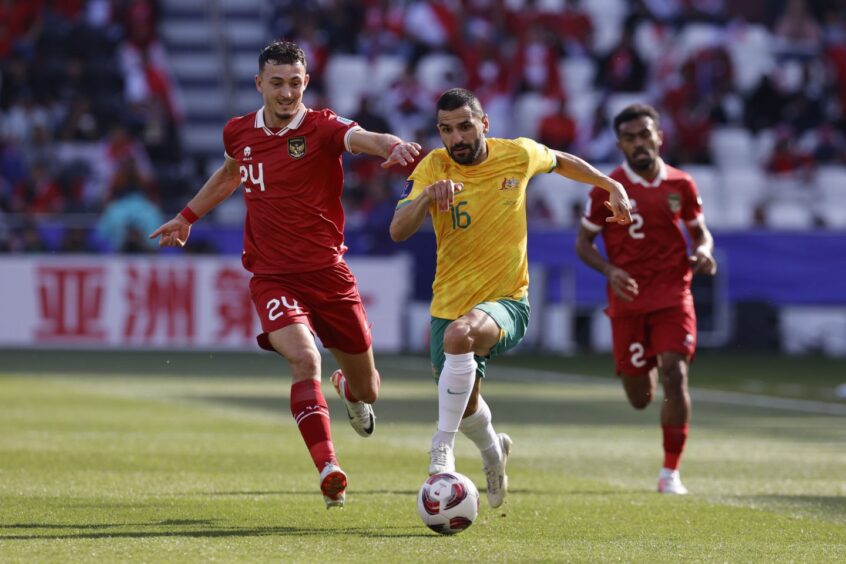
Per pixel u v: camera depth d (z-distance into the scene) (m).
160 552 17.95
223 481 26.36
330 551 18.39
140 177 80.75
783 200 92.19
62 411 41.59
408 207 21.89
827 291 79.31
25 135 89.81
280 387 52.84
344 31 102.62
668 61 100.75
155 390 50.69
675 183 29.09
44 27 97.12
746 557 18.61
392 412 43.06
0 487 24.73
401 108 93.44
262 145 22.78
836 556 18.83
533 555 18.41
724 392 53.91
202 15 109.81
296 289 22.97
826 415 44.72
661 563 17.94
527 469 29.91
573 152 91.56
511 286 23.00
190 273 74.31
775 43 107.75
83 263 73.56
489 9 103.69
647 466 30.78
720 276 78.81
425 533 20.38
